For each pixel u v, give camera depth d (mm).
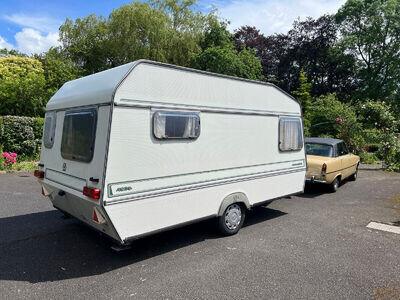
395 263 3840
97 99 3369
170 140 3709
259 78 18984
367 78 25906
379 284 3326
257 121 4934
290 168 5660
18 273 3426
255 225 5254
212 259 3869
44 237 4484
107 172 3154
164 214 3734
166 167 3693
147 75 3479
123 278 3355
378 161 13906
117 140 3221
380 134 13422
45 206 6000
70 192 3662
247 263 3768
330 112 15617
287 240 4559
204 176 4164
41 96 15055
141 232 3525
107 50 21266
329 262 3836
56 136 4137
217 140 4312
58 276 3379
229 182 4527
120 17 19281
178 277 3395
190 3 20688
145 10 19078
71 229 4820
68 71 15992
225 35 20062
